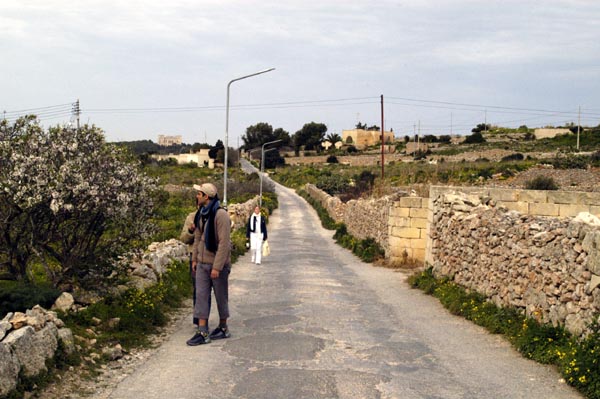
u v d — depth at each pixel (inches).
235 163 4441.4
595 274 264.1
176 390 229.9
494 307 386.0
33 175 295.9
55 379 227.1
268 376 248.8
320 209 2119.8
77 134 325.7
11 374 201.3
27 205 288.0
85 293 339.3
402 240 762.2
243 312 402.6
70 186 298.7
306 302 446.3
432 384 242.2
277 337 324.2
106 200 311.7
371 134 6053.2
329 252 968.9
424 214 756.0
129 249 354.6
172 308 403.9
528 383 245.6
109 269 344.8
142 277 407.5
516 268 362.9
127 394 224.4
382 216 854.5
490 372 261.9
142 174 344.2
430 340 325.4
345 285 555.8
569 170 2005.4
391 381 244.8
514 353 297.6
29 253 326.6
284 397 221.9
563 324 296.8
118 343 292.8
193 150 5541.3
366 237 1017.5
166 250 515.2
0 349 196.5
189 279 486.9
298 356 283.3
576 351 251.3
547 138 4239.7
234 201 1913.1
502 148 3777.1
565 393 232.8
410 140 5595.5
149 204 347.3
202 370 258.2
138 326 327.0
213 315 389.7
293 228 1606.8
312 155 5457.7
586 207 593.6
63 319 290.8
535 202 603.2
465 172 2127.2
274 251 956.0
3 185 291.4
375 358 282.8
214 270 307.1
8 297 290.2
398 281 600.4
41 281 384.5
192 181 2420.0
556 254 309.0
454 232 514.3
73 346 255.4
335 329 349.1
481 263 434.0
